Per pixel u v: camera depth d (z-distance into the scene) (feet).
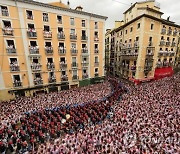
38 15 81.46
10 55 77.41
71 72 99.60
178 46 139.23
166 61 128.06
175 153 34.09
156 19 106.32
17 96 82.99
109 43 163.22
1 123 51.42
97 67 111.75
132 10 116.88
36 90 88.43
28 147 42.11
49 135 47.06
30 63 83.76
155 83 107.76
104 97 77.56
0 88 77.66
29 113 58.85
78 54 100.01
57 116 56.70
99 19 104.12
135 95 79.15
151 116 52.90
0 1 70.33
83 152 36.09
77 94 84.94
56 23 87.92
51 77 92.22
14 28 76.13
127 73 126.11
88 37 101.86
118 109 60.95
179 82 104.06
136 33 110.11
